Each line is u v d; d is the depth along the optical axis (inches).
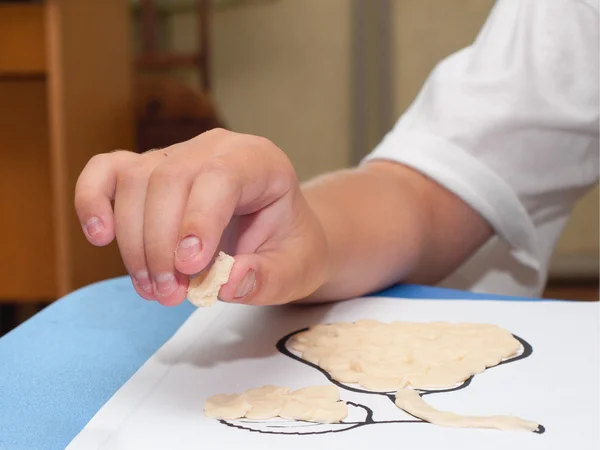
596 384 13.9
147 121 58.4
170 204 12.9
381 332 15.9
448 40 73.5
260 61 80.0
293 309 17.3
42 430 13.0
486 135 21.7
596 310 16.8
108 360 15.2
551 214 24.5
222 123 61.5
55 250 40.9
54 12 35.7
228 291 12.9
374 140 76.9
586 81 22.3
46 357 15.4
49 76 36.3
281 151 14.4
